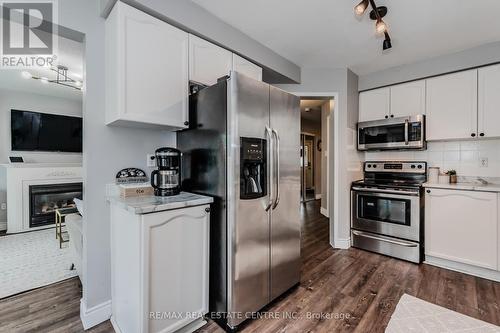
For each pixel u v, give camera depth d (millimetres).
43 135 4477
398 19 2117
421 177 3090
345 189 3234
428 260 2746
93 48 1721
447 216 2588
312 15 2080
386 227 2957
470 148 2885
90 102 1717
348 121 3242
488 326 1686
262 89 1846
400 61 3016
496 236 2316
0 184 4074
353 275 2471
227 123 1673
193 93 1975
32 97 4414
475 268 2455
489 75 2557
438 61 2857
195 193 1964
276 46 2623
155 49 1731
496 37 2438
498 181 2713
